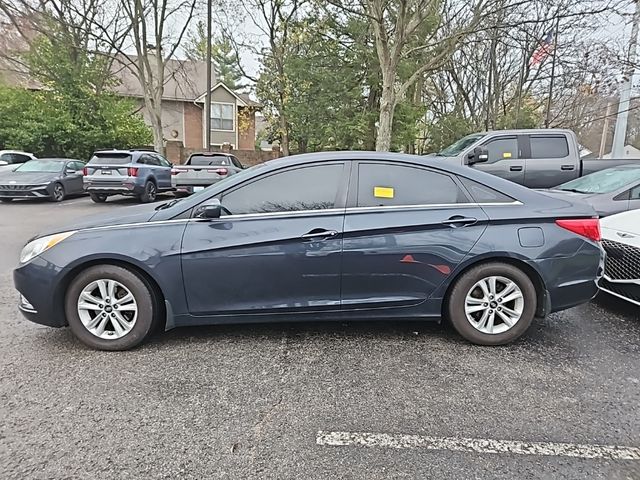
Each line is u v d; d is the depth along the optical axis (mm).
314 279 3320
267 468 2076
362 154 3473
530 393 2756
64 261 3193
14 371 2973
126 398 2656
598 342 3539
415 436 2322
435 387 2822
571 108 24938
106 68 20422
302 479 2006
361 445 2248
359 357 3229
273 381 2877
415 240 3322
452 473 2051
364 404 2623
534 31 16844
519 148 8273
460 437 2316
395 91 14703
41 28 17281
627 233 4090
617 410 2570
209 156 12680
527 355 3289
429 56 16031
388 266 3330
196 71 29719
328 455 2170
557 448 2230
